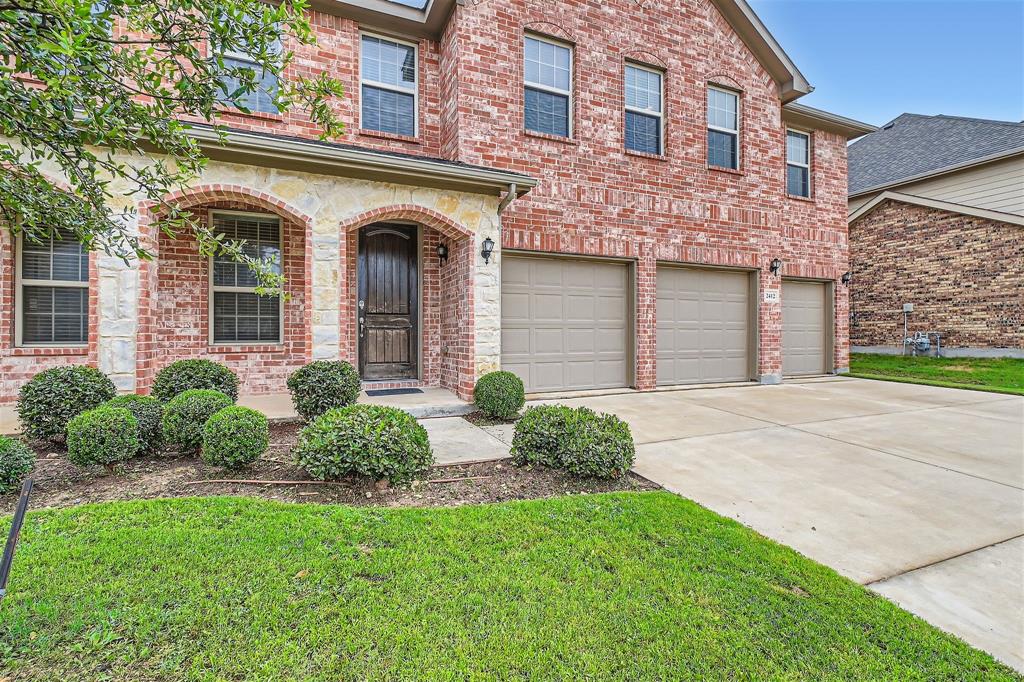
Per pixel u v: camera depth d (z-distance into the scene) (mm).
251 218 7082
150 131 2660
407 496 3496
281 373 7156
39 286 6043
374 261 7559
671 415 6398
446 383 7504
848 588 2348
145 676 1697
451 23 7379
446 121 7625
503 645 1898
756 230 9570
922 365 11594
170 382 4902
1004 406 7133
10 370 5824
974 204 12570
